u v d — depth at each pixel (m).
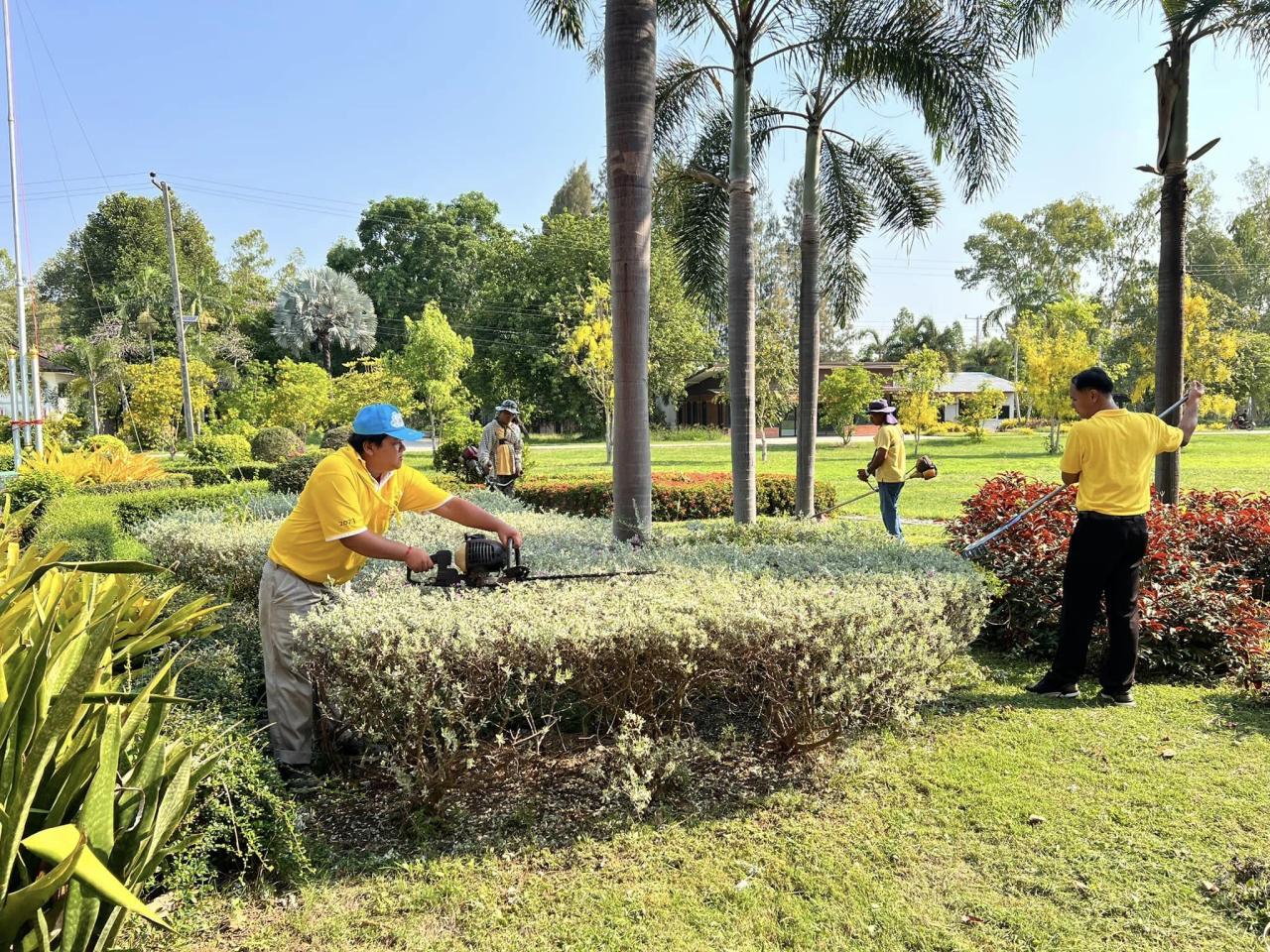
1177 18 6.86
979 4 7.92
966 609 3.98
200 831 2.64
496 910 2.61
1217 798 3.31
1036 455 27.44
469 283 54.22
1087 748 3.83
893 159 10.39
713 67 8.66
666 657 3.15
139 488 14.37
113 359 36.38
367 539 3.28
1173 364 7.42
